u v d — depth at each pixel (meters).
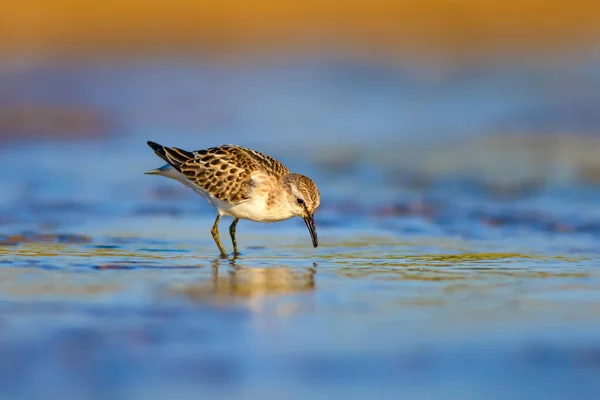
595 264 11.59
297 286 10.13
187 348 7.69
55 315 8.60
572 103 25.59
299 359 7.46
